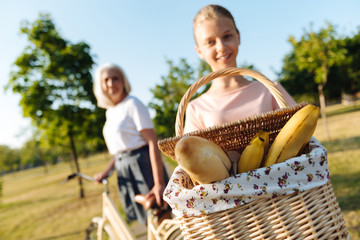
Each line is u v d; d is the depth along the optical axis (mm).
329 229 843
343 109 23078
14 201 10664
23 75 6480
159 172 1986
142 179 2105
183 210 885
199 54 1561
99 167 18672
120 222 2107
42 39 6508
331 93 33438
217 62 1396
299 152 997
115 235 2189
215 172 827
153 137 2088
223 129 923
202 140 842
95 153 49656
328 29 8852
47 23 6633
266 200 847
